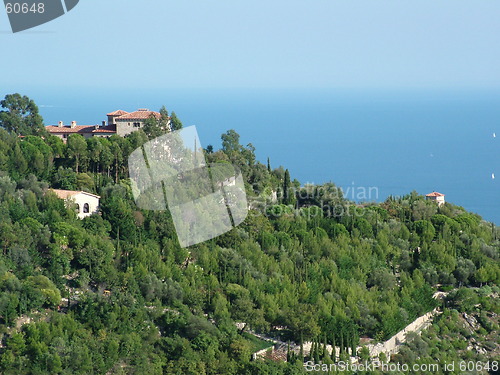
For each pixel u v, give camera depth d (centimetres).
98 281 15100
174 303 15000
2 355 12862
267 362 14062
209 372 13675
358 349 15150
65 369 12950
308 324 14938
